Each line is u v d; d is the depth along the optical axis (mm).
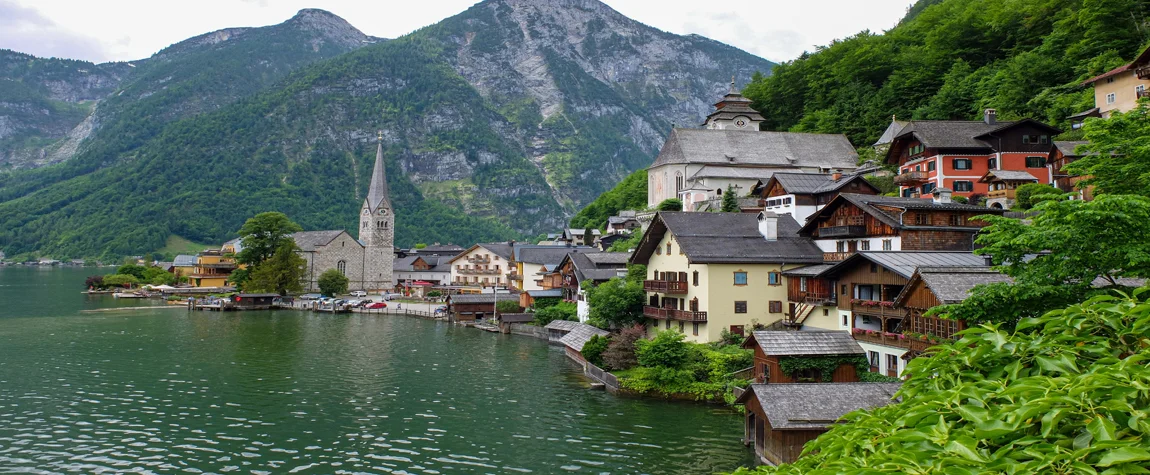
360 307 144000
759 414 41562
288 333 103562
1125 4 104938
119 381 65500
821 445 13766
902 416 11883
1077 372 11359
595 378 67125
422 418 53188
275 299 153750
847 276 56875
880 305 50812
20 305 141250
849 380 50656
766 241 70625
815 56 178250
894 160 108312
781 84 181875
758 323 66625
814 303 60562
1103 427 9258
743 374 57094
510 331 105625
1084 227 28766
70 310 133125
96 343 89000
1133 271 27609
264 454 44750
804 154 142875
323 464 43062
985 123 99625
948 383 12922
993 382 11531
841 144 145625
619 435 48031
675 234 69875
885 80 159375
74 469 41562
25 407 55250
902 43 166750
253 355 81812
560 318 102938
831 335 52531
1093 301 12961
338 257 190000
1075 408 9859
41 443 46250
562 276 113188
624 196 183250
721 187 134625
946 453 9977
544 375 70000
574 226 193000
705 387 57031
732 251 67625
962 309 30875
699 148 142125
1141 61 79750
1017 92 112125
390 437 48375
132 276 192625
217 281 191250
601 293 79125
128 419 52281
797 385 41156
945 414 11195
